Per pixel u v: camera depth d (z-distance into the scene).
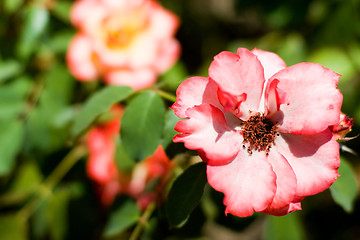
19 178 0.49
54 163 0.49
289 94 0.36
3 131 0.48
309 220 0.60
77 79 0.49
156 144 0.39
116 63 0.49
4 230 0.48
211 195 0.44
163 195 0.43
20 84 0.49
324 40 0.53
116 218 0.44
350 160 0.55
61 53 0.50
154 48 0.51
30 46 0.48
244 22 0.64
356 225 0.61
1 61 0.49
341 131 0.37
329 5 0.52
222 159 0.36
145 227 0.43
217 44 0.63
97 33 0.49
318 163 0.36
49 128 0.48
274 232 0.44
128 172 0.48
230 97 0.36
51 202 0.48
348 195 0.39
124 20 0.50
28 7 0.49
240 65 0.36
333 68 0.52
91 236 0.49
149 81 0.50
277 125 0.37
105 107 0.40
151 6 0.52
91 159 0.49
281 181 0.36
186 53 0.62
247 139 0.37
